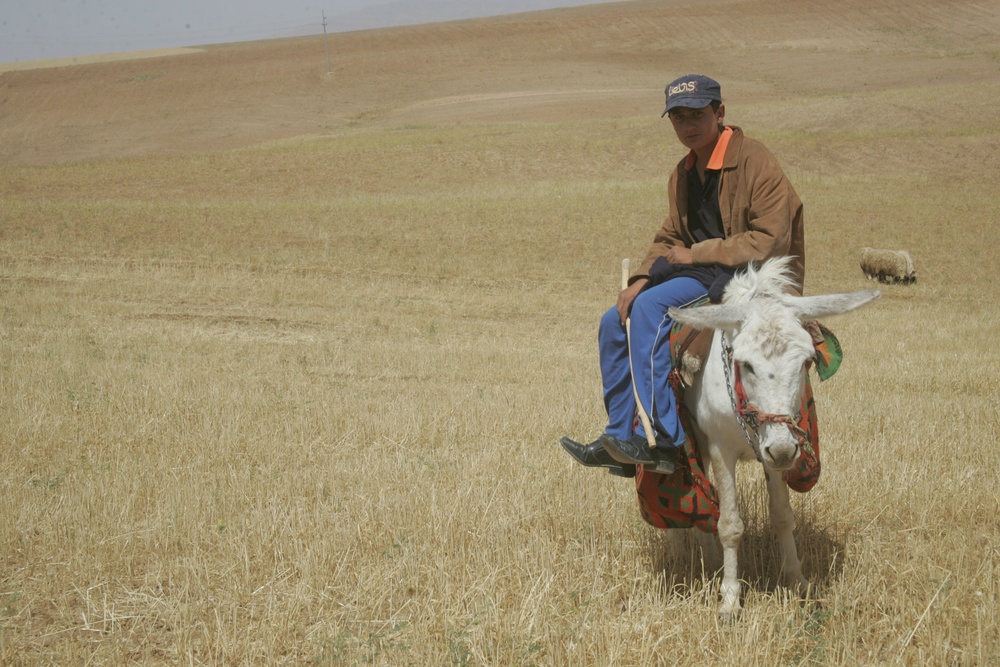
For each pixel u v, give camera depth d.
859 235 26.94
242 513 6.59
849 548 5.66
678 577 5.44
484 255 24.16
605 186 33.78
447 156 40.84
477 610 4.89
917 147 39.09
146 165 39.97
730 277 4.90
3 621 5.00
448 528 6.00
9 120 71.06
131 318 16.31
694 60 87.62
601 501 6.56
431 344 14.91
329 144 44.44
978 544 5.73
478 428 8.96
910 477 6.82
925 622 4.61
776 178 4.97
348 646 4.67
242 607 5.19
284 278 20.88
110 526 6.21
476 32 110.12
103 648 4.73
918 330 16.09
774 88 68.00
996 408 9.30
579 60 91.19
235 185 36.25
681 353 4.82
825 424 8.76
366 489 7.11
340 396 10.40
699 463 4.99
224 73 92.19
